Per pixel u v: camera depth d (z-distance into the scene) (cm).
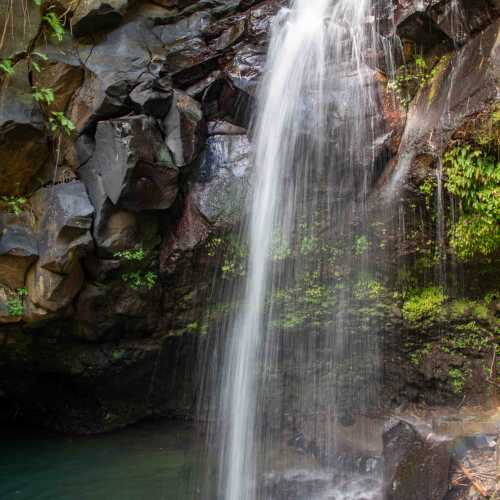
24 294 608
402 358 649
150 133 601
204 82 661
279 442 660
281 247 614
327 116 602
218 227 614
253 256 622
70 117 633
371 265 611
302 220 609
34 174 623
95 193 614
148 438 712
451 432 552
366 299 627
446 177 546
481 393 624
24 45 610
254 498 568
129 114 623
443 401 646
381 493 530
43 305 602
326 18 655
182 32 680
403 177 568
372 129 597
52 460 653
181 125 616
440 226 571
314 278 621
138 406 738
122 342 683
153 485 593
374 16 625
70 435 729
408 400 659
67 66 625
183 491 580
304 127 606
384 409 661
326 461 614
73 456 664
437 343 634
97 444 698
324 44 632
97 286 632
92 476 613
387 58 618
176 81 658
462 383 632
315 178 605
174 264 631
